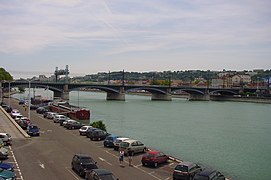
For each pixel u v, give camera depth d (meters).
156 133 82.75
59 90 198.38
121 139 48.50
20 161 39.72
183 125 102.38
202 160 53.78
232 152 61.72
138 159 43.34
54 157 42.38
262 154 60.44
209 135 83.44
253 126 104.94
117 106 169.62
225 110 166.50
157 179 34.09
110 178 29.20
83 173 33.12
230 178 42.97
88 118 95.00
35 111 107.44
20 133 60.62
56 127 70.88
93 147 50.12
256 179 43.09
